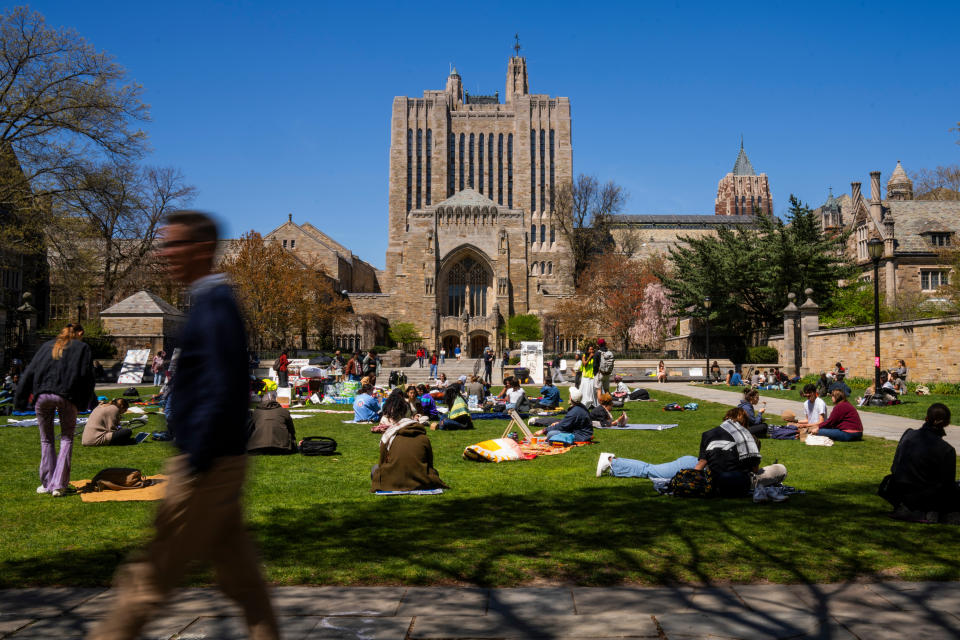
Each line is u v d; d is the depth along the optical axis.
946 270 47.31
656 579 5.41
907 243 59.56
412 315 94.44
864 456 12.26
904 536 6.67
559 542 6.53
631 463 10.30
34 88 32.84
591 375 17.73
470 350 96.12
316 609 4.79
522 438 15.47
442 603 4.90
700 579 5.41
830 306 49.09
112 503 8.38
